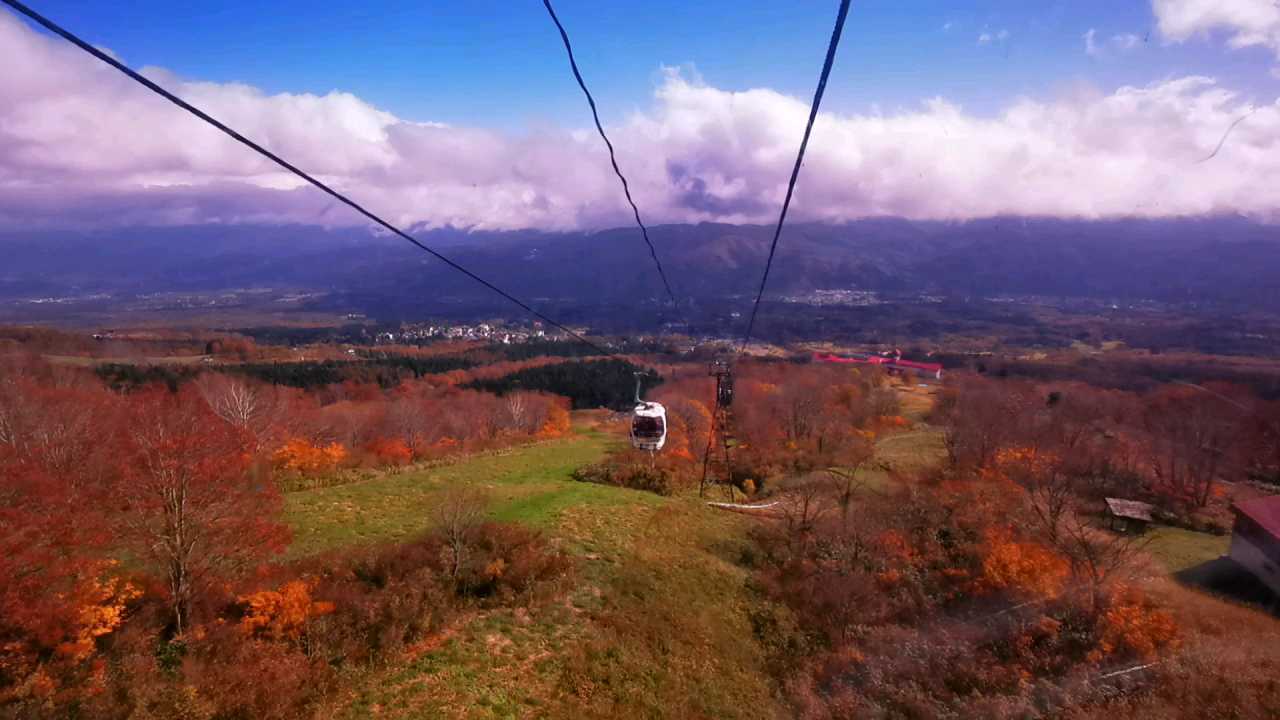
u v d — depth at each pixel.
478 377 108.56
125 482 17.95
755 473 50.12
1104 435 46.62
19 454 23.16
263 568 19.98
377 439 56.91
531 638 22.17
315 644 18.69
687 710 20.03
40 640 15.34
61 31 3.93
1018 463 44.22
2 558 15.02
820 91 5.29
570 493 39.25
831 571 29.92
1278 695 18.86
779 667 23.58
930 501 37.12
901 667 22.83
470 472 44.38
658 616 25.20
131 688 15.43
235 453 20.17
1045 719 19.34
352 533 28.44
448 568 24.27
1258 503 28.77
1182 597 25.53
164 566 18.31
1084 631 23.42
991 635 24.41
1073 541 29.16
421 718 17.28
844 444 58.09
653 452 50.19
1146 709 18.89
